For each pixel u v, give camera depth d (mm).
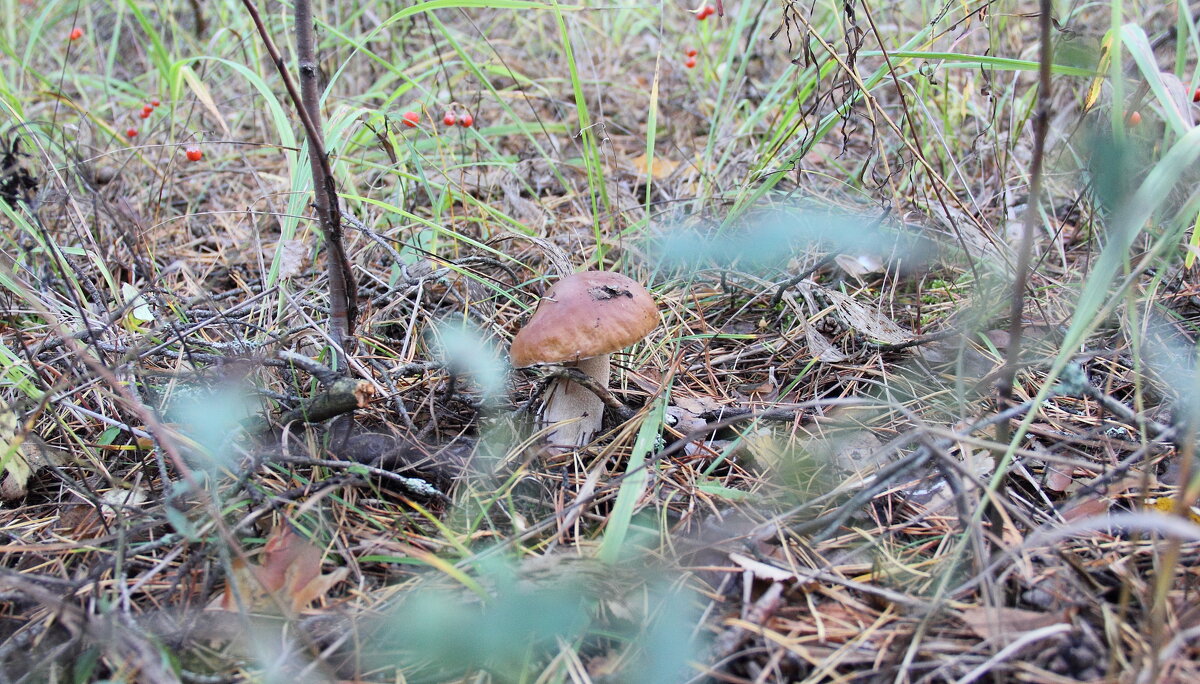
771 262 730
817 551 468
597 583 437
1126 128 580
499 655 413
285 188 811
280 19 1028
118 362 533
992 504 452
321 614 434
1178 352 578
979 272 671
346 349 535
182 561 467
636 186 854
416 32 1008
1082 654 396
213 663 416
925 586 443
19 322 645
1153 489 484
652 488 516
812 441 546
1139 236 679
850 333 641
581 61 1071
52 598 384
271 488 506
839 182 794
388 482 520
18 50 1105
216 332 618
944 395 573
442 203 726
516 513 495
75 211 641
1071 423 541
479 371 558
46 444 517
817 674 407
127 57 1188
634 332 513
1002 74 876
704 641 427
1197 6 707
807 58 624
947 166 792
